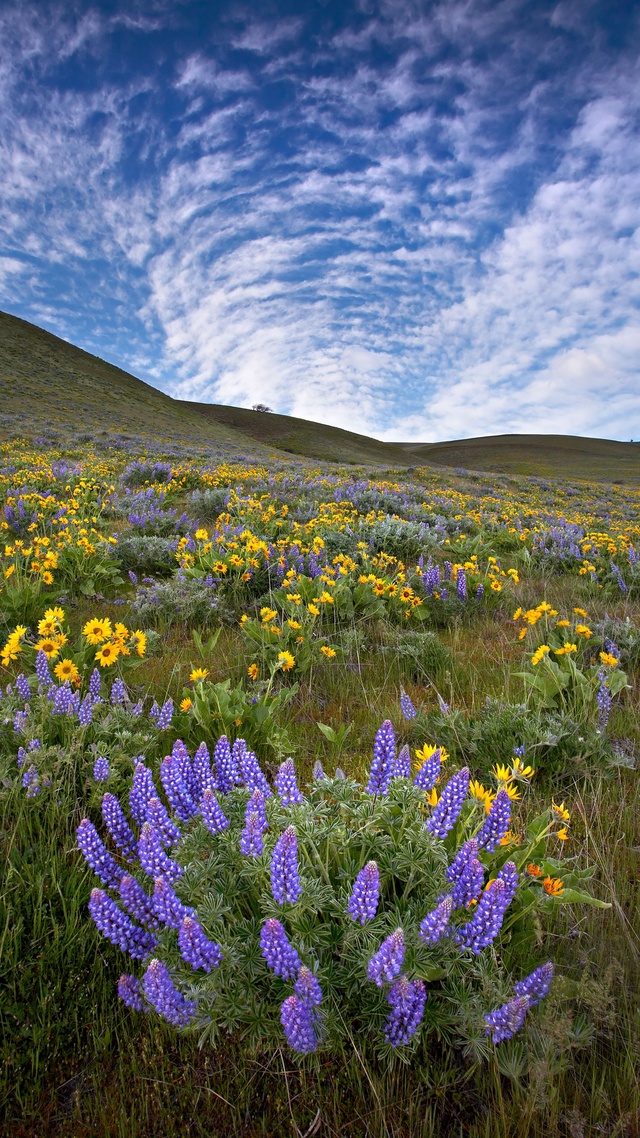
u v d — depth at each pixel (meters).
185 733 3.16
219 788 2.29
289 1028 1.39
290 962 1.49
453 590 6.21
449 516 13.55
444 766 3.12
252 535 6.78
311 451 66.69
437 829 1.81
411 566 7.98
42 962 1.78
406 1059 1.50
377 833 2.02
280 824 1.94
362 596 5.61
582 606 6.36
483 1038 1.54
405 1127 1.51
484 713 3.61
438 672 4.35
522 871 2.00
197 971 1.70
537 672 3.89
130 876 1.75
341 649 4.53
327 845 1.95
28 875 2.05
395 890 1.91
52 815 2.33
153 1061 1.62
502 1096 1.56
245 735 3.18
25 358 56.12
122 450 27.00
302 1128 1.51
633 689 4.18
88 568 6.21
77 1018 1.72
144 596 5.58
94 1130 1.52
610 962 1.77
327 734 3.06
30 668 3.99
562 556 8.76
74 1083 1.63
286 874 1.55
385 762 1.98
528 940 1.86
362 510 12.57
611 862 2.29
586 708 3.48
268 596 5.81
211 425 61.00
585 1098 1.56
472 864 1.66
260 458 32.16
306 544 7.86
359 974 1.64
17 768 2.64
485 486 28.98
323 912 1.84
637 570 7.50
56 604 5.44
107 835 2.41
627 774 3.12
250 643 4.48
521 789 2.96
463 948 1.61
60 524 8.23
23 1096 1.59
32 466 16.88
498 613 6.11
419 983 1.46
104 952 1.85
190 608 5.31
